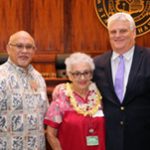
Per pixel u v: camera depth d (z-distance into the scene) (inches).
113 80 102.0
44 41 225.3
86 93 102.0
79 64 99.0
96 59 107.7
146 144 99.4
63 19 223.8
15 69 105.1
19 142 101.7
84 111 98.9
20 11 225.1
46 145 116.0
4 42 225.8
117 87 101.0
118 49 102.1
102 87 102.8
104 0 219.6
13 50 104.7
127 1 217.6
